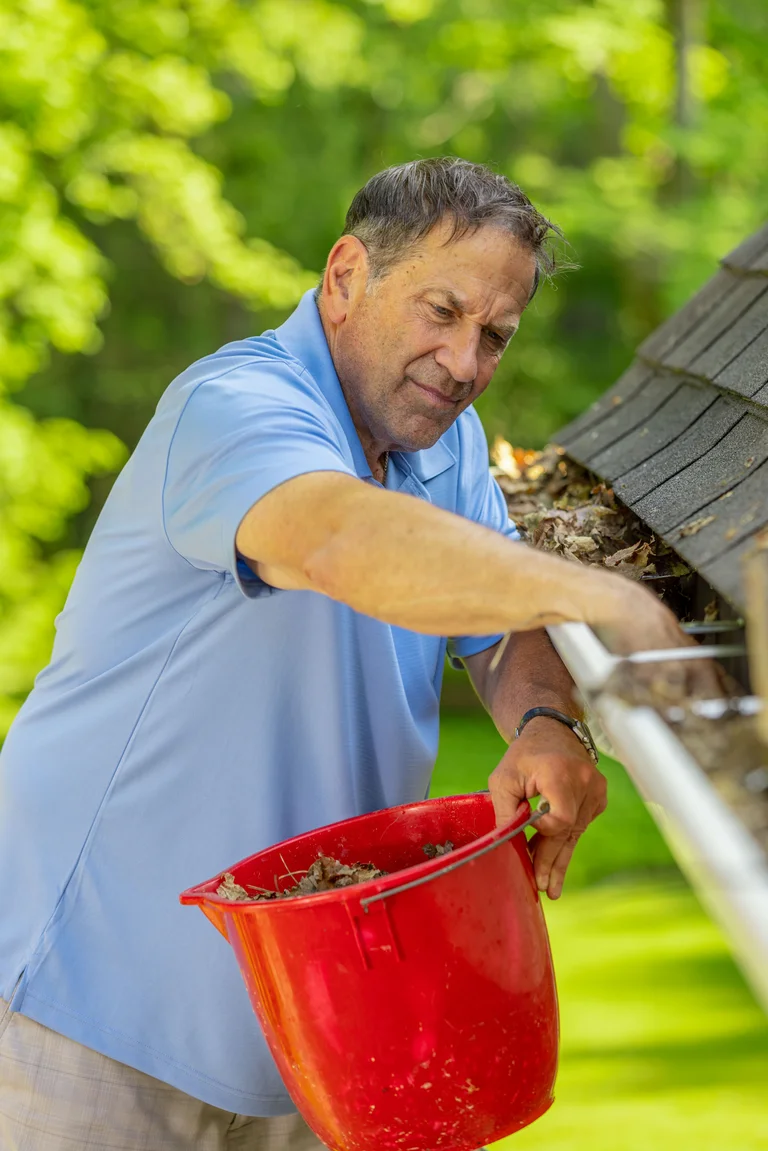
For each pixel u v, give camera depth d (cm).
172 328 1185
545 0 963
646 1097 436
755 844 99
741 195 998
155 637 203
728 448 196
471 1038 169
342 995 165
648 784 112
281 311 1148
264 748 202
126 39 799
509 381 1174
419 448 212
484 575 141
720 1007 523
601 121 1136
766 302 240
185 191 805
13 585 827
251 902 166
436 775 925
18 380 790
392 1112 169
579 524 228
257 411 173
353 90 1081
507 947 172
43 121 741
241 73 875
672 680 123
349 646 203
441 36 988
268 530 159
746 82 998
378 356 201
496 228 193
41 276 750
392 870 202
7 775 214
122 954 204
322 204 1068
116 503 203
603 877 741
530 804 187
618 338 1174
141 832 204
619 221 969
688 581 207
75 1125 204
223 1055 203
